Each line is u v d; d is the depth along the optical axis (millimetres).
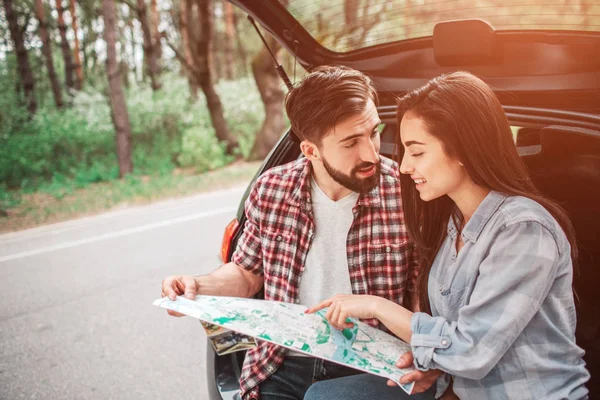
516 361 1138
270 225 1687
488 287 1131
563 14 1840
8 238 7094
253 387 1727
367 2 2119
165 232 6375
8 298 4617
